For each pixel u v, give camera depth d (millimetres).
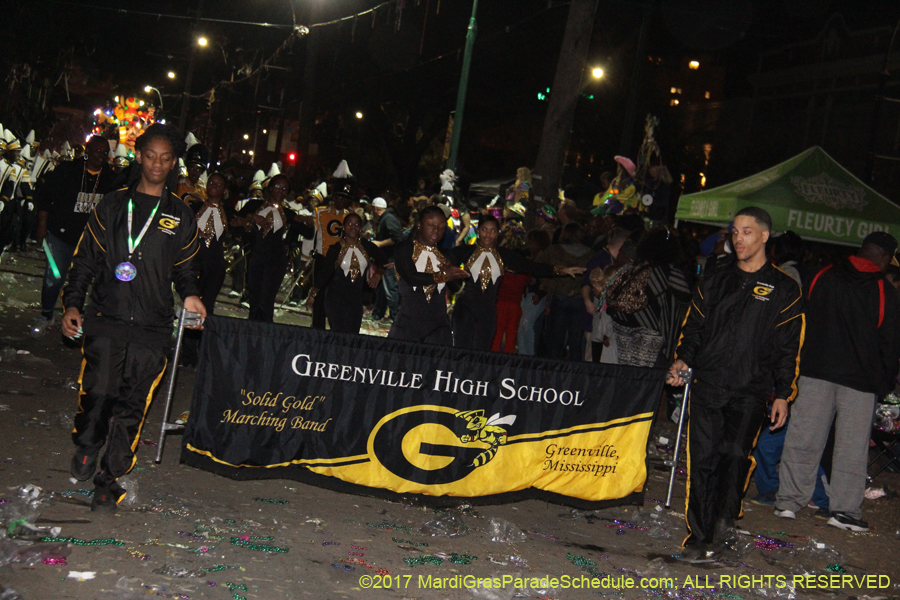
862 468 6480
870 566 5605
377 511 5523
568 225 11031
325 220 10562
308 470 5508
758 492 7160
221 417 5375
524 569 4711
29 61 27578
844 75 39812
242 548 4445
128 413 4695
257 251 10164
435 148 51000
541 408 5801
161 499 5086
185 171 11328
